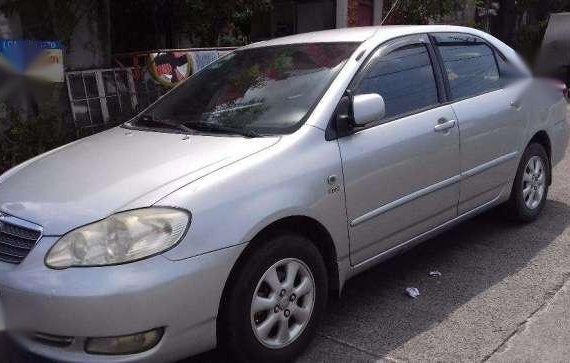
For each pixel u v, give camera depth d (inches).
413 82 162.6
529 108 199.9
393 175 147.0
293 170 126.0
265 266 119.6
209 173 117.6
